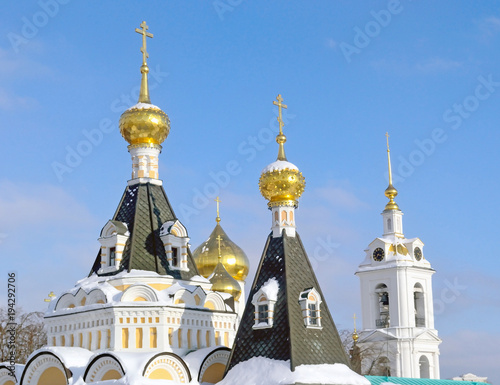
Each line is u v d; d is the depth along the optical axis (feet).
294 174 162.50
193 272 180.45
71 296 173.17
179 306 164.45
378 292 314.76
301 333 147.95
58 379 166.81
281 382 140.05
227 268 253.44
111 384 148.15
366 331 310.04
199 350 164.04
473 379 288.92
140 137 187.62
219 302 175.22
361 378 147.64
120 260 173.17
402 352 298.35
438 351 308.81
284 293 152.05
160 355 151.02
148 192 183.32
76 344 168.66
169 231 176.55
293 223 162.61
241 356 151.43
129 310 161.48
